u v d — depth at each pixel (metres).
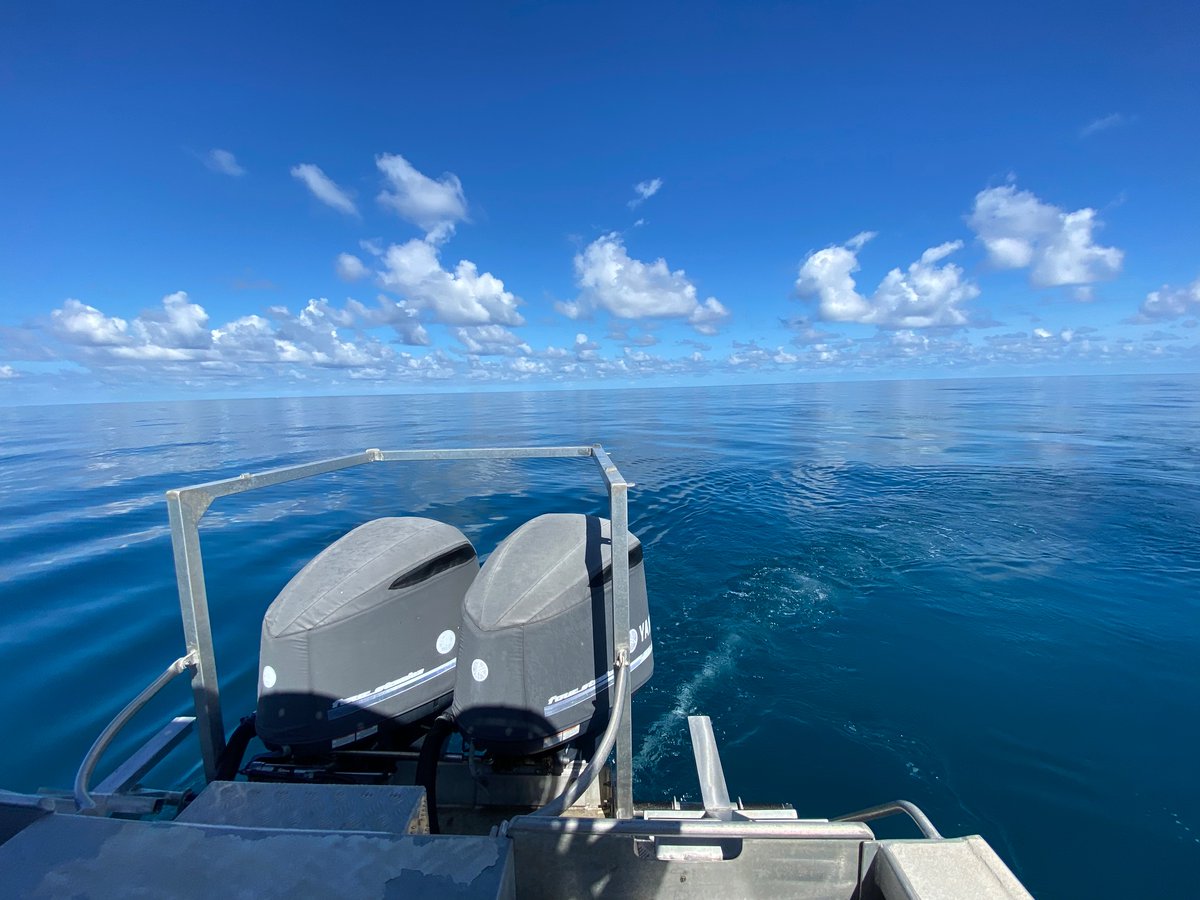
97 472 12.51
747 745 3.56
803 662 4.49
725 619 5.21
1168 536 7.39
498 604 1.80
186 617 1.61
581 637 1.87
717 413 30.14
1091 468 12.12
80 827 1.19
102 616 4.91
